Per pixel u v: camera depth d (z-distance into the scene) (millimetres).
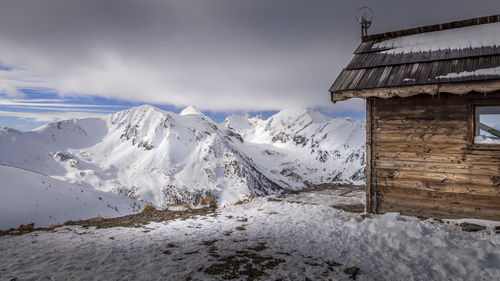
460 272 5273
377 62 9414
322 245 6883
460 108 8047
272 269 5500
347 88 8711
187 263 5820
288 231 8141
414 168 8695
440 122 8312
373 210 9359
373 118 9320
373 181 9359
